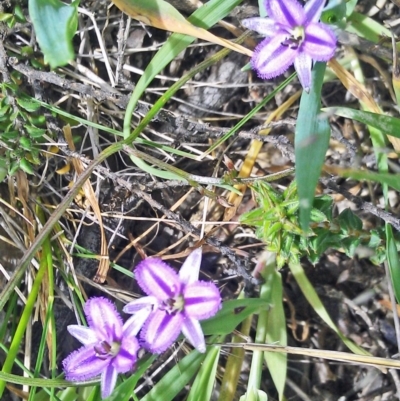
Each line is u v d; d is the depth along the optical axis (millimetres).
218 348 222
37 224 246
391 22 250
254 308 227
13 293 241
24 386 248
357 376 276
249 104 270
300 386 276
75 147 254
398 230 216
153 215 264
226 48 208
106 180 254
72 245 242
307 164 167
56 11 172
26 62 238
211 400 266
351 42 223
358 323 276
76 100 253
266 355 239
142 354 263
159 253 248
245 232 266
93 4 245
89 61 255
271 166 265
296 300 276
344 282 276
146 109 235
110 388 178
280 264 210
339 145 267
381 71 246
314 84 176
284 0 163
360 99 227
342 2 188
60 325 254
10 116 228
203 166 264
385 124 184
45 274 242
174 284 172
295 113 268
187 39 198
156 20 194
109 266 248
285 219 193
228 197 256
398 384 242
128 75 259
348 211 217
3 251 246
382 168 225
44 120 233
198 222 247
